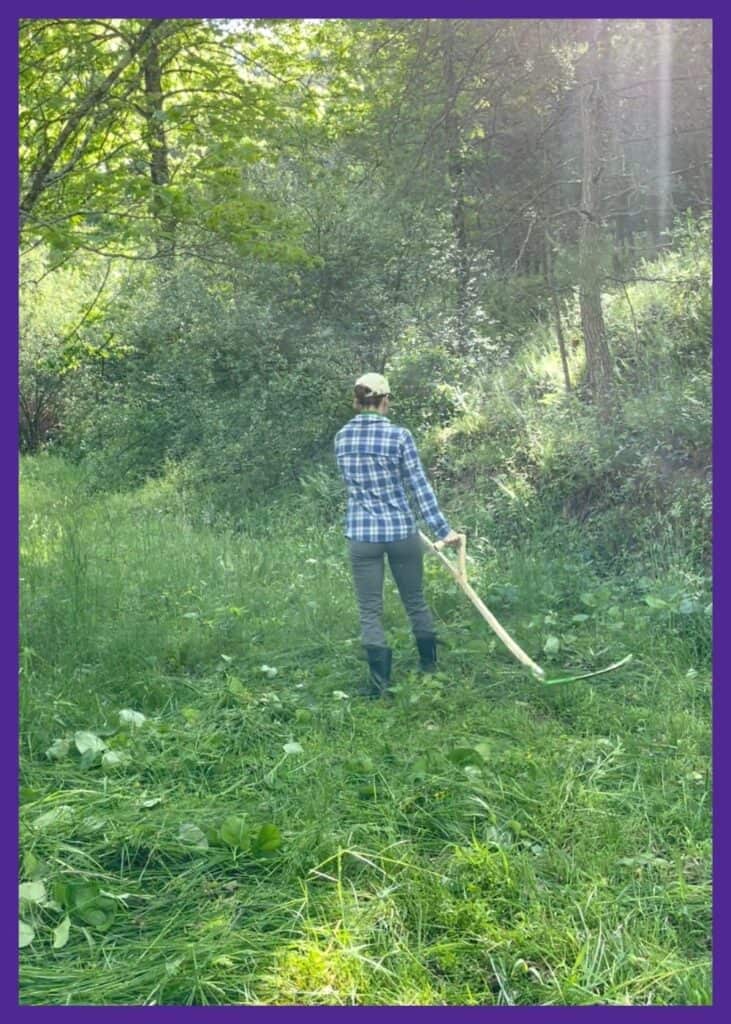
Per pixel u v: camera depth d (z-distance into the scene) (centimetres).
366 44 1348
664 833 413
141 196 792
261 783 462
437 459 1092
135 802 436
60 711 539
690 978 321
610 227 1310
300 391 1213
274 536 1000
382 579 608
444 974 331
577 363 1126
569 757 479
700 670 605
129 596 762
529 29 1198
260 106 915
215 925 347
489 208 1381
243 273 1129
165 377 1349
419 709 552
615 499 890
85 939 351
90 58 782
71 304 1759
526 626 677
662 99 1267
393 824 413
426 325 1234
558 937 338
